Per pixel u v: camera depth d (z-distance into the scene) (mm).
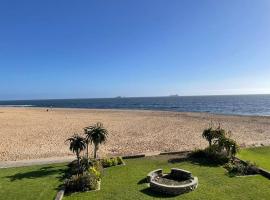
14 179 18094
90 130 21109
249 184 16672
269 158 23281
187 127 44938
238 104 144875
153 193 15492
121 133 38625
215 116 66375
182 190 15352
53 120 57531
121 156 23516
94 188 16297
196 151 23641
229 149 22062
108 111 90625
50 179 17984
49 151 27625
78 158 19781
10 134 38062
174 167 20594
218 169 19938
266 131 41375
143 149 28547
